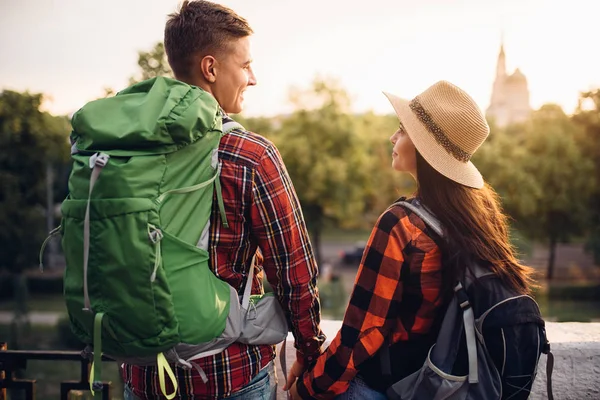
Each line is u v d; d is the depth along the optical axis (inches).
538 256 1691.7
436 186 61.7
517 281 60.5
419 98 65.0
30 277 1328.7
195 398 59.9
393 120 1635.1
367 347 60.6
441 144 62.4
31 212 1403.8
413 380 60.9
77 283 54.8
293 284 61.2
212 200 59.0
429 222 60.5
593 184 1369.3
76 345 784.3
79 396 118.7
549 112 1476.4
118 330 54.0
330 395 63.7
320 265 1466.5
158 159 54.2
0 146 1464.1
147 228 52.6
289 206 60.5
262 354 63.3
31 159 1481.3
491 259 59.2
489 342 58.1
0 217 1344.7
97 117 55.7
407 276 60.4
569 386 86.0
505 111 2600.9
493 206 65.5
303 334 63.4
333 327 94.5
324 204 1435.8
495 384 58.0
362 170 1439.5
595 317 963.3
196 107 55.7
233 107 66.7
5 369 92.8
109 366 524.4
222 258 60.2
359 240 2219.5
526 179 1333.7
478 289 58.7
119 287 52.9
